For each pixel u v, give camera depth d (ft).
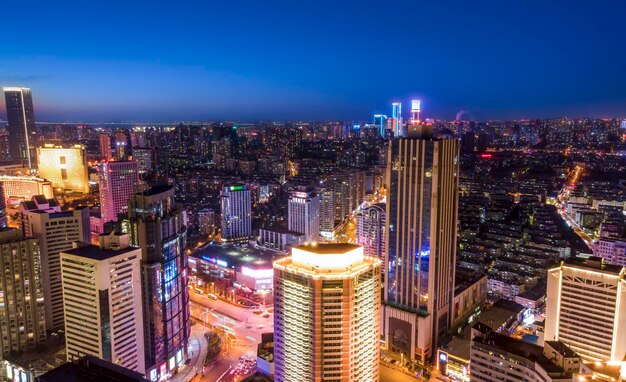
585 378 604.08
